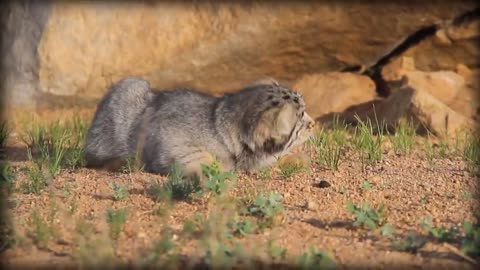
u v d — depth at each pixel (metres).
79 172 15.45
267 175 14.90
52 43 22.73
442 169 15.67
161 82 22.73
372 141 16.75
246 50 22.28
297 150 17.05
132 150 15.48
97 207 12.78
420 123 19.80
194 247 10.97
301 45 22.38
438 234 11.16
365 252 10.85
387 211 12.55
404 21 21.94
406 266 10.42
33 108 23.06
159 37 22.56
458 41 22.64
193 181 13.64
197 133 15.09
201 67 22.58
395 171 15.43
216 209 12.41
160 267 10.25
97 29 22.69
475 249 10.64
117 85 16.20
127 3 22.62
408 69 23.00
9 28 23.41
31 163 16.23
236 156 15.12
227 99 15.41
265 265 10.38
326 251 10.84
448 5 21.70
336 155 15.85
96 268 10.16
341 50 22.66
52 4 22.78
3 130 19.59
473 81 22.66
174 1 22.45
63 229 11.80
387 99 20.73
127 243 11.16
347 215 12.34
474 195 13.59
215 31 22.22
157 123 15.30
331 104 22.08
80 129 19.39
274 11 21.81
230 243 11.09
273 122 14.87
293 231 11.60
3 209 12.72
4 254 10.97
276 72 22.97
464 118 20.06
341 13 21.67
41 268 10.45
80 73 22.83
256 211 12.16
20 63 23.11
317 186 14.15
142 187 13.96
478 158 16.22
